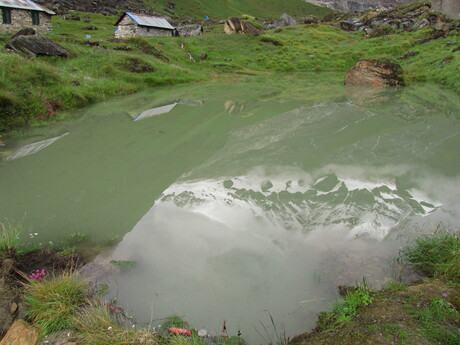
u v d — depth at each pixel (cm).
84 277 428
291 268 448
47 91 1408
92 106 1518
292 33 4694
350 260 452
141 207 630
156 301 393
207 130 1152
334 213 590
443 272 401
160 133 1113
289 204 629
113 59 2322
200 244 512
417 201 627
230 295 402
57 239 527
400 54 3512
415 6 5031
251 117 1353
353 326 320
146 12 8350
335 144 988
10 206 629
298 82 2538
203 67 3102
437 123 1196
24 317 355
